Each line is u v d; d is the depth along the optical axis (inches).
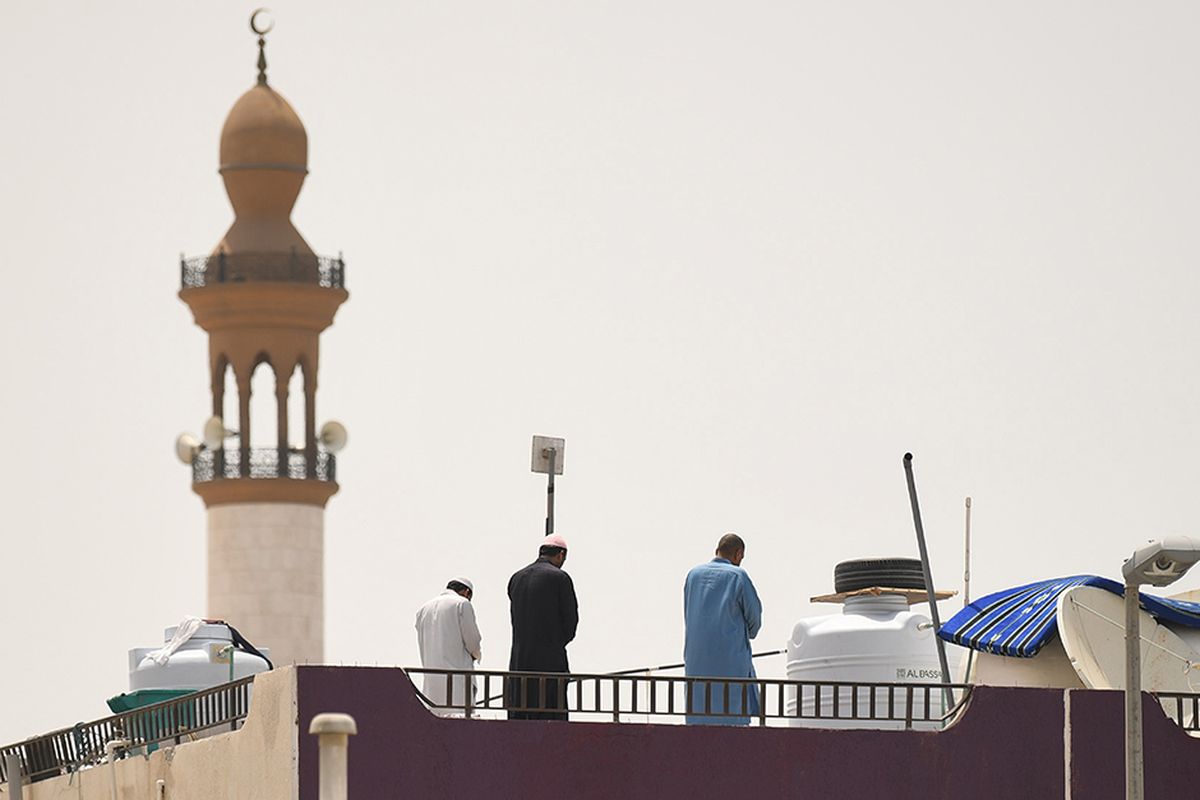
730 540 2787.9
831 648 2842.0
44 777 3046.3
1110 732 2650.1
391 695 2506.2
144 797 2797.7
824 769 2591.0
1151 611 2869.1
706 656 2733.8
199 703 2716.5
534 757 2534.5
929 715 2699.3
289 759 2472.9
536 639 2701.8
